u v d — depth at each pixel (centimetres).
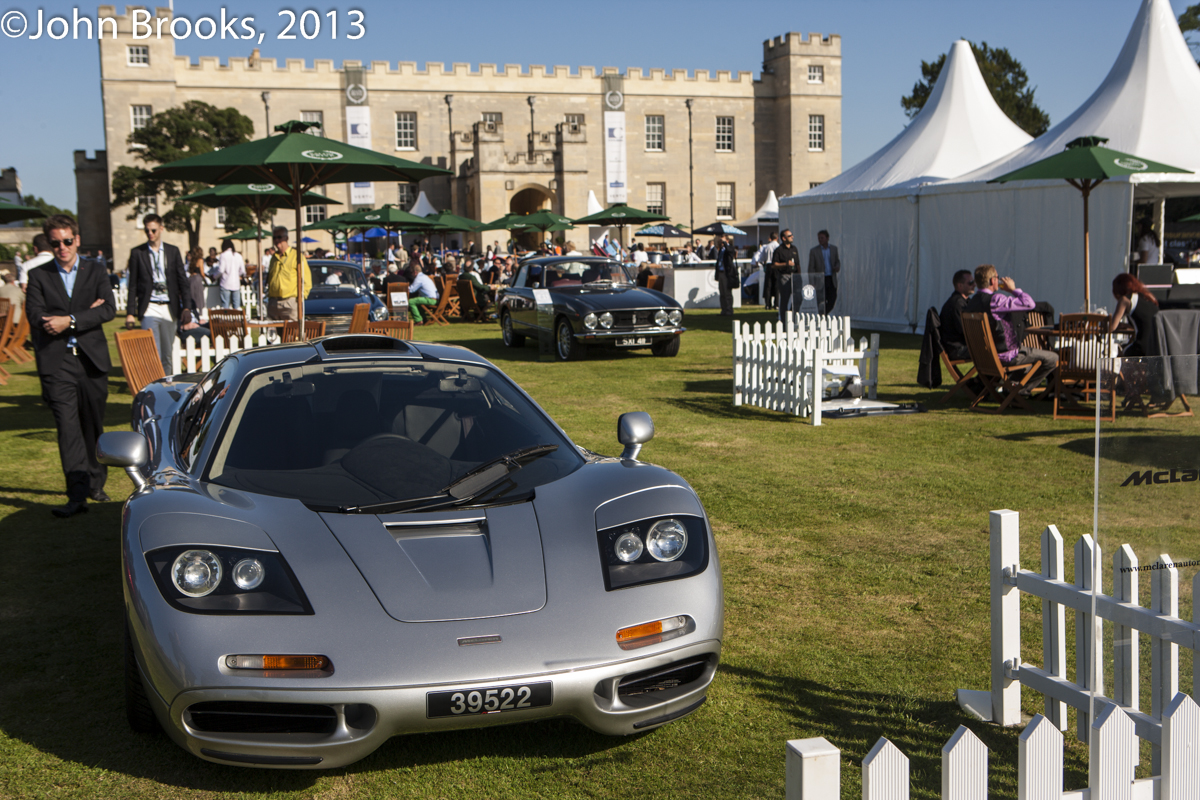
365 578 256
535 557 271
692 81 6334
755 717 303
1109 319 827
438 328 1981
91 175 5781
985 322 850
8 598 414
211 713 242
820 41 6406
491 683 240
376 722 237
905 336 1541
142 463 319
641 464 338
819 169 6500
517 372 1227
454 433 337
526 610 254
